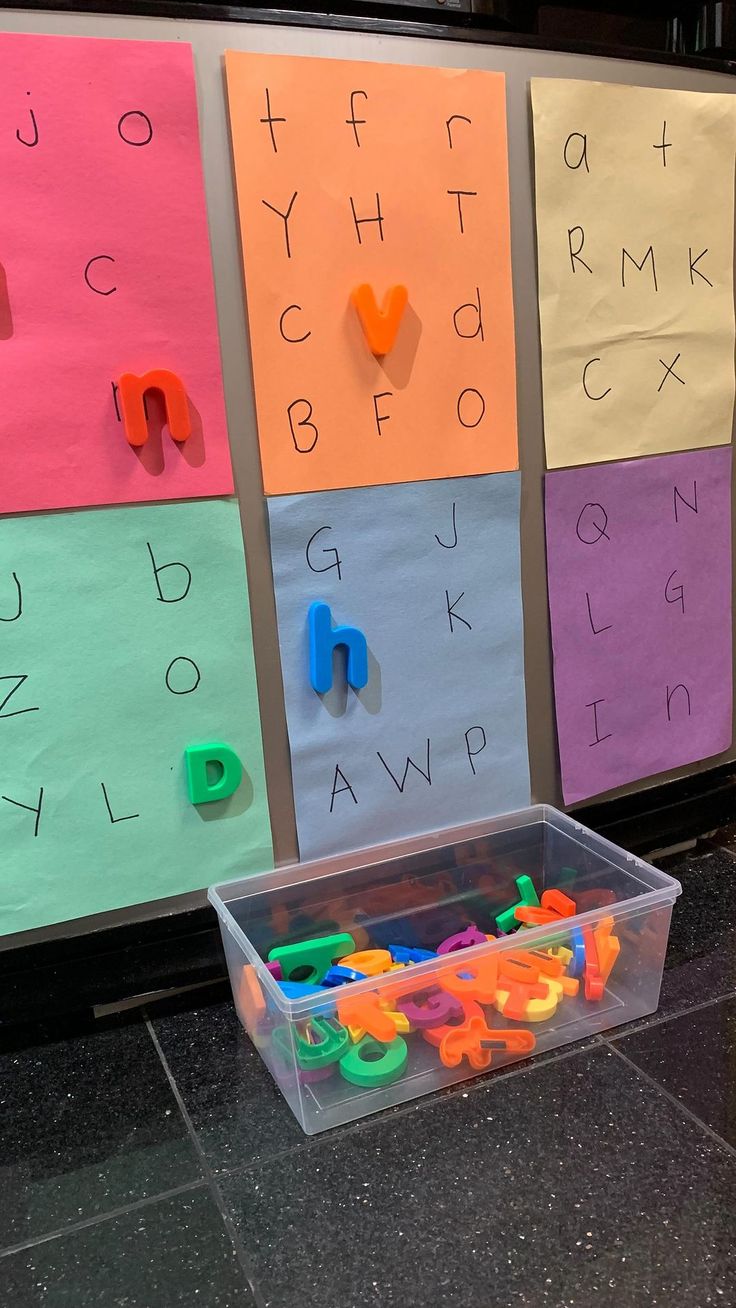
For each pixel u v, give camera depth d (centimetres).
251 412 56
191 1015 63
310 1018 53
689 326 70
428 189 58
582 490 68
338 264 56
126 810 58
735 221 70
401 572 62
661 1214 46
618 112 63
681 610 75
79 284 51
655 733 76
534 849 73
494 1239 45
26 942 58
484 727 68
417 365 60
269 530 58
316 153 54
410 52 56
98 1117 54
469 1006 57
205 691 58
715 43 71
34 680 54
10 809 55
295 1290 42
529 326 63
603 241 65
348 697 63
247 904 63
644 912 60
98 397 52
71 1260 44
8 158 48
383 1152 50
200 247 53
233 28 52
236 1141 51
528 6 69
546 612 69
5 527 52
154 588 56
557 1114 52
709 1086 54
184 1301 42
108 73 49
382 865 67
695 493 74
